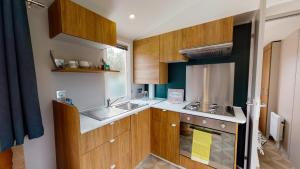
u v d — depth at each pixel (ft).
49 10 4.38
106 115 5.32
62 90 4.99
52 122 4.74
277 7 4.87
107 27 5.25
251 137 4.66
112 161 4.85
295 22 5.76
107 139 4.61
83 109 5.76
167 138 6.41
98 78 6.40
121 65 8.08
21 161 4.00
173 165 6.39
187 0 5.72
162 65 7.79
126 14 5.97
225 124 4.96
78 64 4.90
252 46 5.24
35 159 4.37
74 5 4.11
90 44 5.38
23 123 3.39
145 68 8.05
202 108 6.14
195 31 6.11
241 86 6.41
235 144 4.82
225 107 6.37
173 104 7.10
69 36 4.25
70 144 4.09
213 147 5.26
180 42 6.60
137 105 7.07
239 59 6.41
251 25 5.82
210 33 5.73
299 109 5.88
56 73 4.80
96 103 6.33
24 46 3.34
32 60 3.53
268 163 6.42
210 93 7.11
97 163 4.30
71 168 4.18
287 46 7.13
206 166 5.44
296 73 6.19
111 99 7.27
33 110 3.51
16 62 3.18
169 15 6.53
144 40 7.99
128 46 8.32
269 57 8.74
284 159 6.70
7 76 3.02
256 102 4.23
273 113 8.19
